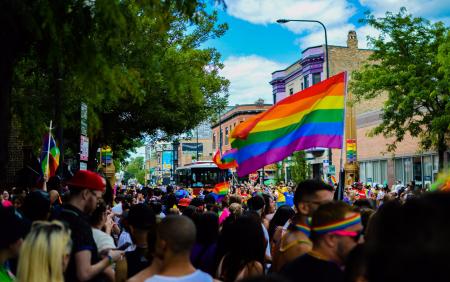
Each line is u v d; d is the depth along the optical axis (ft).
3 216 12.29
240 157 25.36
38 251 11.22
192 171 115.14
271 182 145.18
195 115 75.66
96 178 15.57
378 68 76.69
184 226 10.90
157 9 18.63
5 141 17.78
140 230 16.76
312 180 14.82
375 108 132.67
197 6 19.60
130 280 12.03
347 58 145.59
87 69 17.72
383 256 4.10
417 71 72.74
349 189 70.44
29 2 17.51
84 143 42.50
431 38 72.79
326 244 11.25
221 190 57.88
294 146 24.72
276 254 15.05
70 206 15.19
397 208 4.19
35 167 34.88
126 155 135.54
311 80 145.28
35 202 17.88
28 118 23.24
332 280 10.87
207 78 72.79
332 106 24.41
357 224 11.23
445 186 12.25
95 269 14.56
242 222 14.55
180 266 10.88
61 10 17.78
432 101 72.18
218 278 14.94
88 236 14.64
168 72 20.31
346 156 124.16
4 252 12.11
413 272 3.82
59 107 21.49
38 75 23.22
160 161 353.92
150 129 77.97
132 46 20.72
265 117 25.23
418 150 87.25
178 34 61.57
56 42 17.81
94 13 18.31
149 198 60.64
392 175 110.52
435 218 3.86
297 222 14.66
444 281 3.70
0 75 17.43
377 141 117.19
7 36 17.40
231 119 228.63
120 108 65.05
